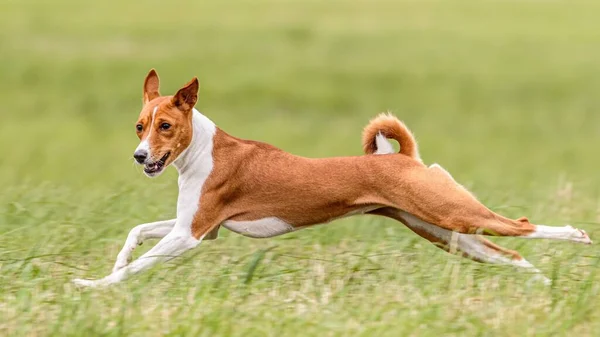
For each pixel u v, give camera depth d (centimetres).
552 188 1636
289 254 1127
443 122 3055
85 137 2705
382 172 1058
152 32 4191
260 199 1067
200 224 1057
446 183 1052
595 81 3631
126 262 1073
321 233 1238
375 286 1014
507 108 3262
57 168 2181
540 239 1098
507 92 3466
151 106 1052
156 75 1107
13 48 3772
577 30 4534
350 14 4844
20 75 3441
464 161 2422
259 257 1023
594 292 976
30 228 1214
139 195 1396
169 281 1022
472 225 1041
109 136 2734
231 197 1067
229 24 4438
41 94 3247
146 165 1038
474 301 966
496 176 2005
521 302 961
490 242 1096
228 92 3312
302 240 1221
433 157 2488
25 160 2317
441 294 988
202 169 1059
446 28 4516
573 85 3569
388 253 1116
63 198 1445
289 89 3384
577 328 902
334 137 2761
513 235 1045
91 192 1561
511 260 1080
